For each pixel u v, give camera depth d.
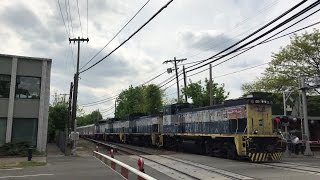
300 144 30.88
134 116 52.56
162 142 39.12
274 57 38.41
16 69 31.66
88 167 20.08
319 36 36.12
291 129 35.81
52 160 25.02
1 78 31.28
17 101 31.52
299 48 36.72
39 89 32.44
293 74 37.34
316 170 17.81
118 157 26.53
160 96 66.12
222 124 26.67
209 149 28.39
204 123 29.52
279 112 38.09
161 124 40.69
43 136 31.78
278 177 15.45
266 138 23.61
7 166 21.14
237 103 24.95
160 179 15.46
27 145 30.47
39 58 32.56
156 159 25.00
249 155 22.88
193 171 18.09
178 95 50.53
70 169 19.20
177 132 35.16
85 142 60.62
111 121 64.81
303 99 30.27
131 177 15.55
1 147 29.47
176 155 28.92
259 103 24.00
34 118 31.97
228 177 15.85
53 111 56.50
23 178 15.97
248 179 14.98
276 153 23.41
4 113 30.91
